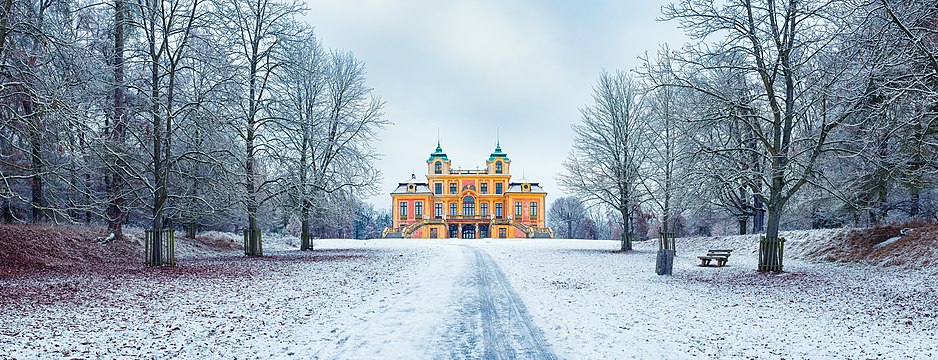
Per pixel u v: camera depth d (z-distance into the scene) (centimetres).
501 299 1186
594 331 855
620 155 3425
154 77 1903
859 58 1438
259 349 740
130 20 1892
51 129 1395
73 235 2205
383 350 739
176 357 693
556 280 1598
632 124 3412
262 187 2573
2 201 2361
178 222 3316
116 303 1069
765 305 1132
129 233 2634
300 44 2838
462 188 8931
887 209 2427
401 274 1723
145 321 899
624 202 3334
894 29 1312
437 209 8925
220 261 2195
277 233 5250
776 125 1759
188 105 1894
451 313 1010
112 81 1911
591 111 3512
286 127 2420
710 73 2011
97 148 1661
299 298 1182
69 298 1115
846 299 1196
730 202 3164
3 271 1526
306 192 2712
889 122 1478
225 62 2061
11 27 1348
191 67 1955
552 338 810
